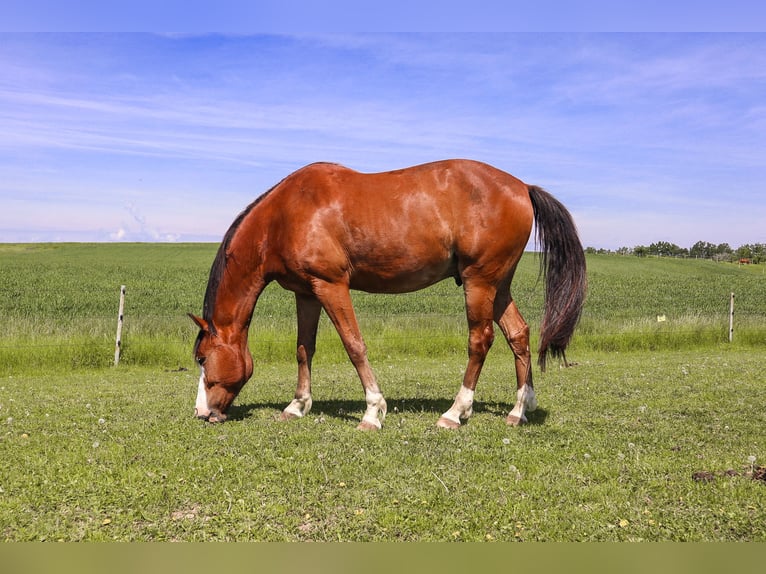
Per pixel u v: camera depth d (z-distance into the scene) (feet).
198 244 257.34
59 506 12.93
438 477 14.56
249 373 21.38
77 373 37.91
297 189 19.74
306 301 21.52
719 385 28.19
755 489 13.42
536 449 16.93
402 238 18.84
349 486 14.11
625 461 15.75
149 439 18.20
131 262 169.68
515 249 19.44
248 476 14.71
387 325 53.01
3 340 41.14
